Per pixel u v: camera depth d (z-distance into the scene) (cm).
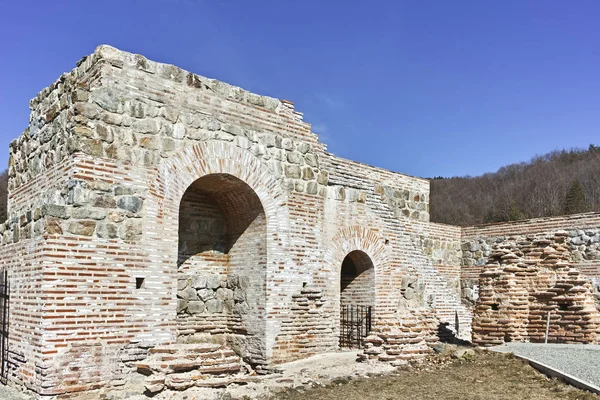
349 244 1819
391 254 1984
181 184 1378
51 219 1157
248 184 1533
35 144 1434
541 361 1410
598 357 1466
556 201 6334
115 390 1199
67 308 1156
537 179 7006
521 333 1800
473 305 2636
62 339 1145
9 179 1594
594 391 1122
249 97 1578
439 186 8288
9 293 1322
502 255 1883
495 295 1845
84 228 1197
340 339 1961
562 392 1152
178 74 1420
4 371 1309
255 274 1578
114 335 1213
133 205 1277
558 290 1786
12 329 1283
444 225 2627
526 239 1892
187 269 1574
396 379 1294
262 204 1562
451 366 1436
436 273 2194
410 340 1536
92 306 1189
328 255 1738
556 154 8038
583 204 6028
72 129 1221
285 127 1666
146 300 1270
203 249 1616
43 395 1112
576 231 2341
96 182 1228
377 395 1152
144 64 1359
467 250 2700
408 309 2023
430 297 2142
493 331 1816
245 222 1622
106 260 1220
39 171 1391
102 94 1266
